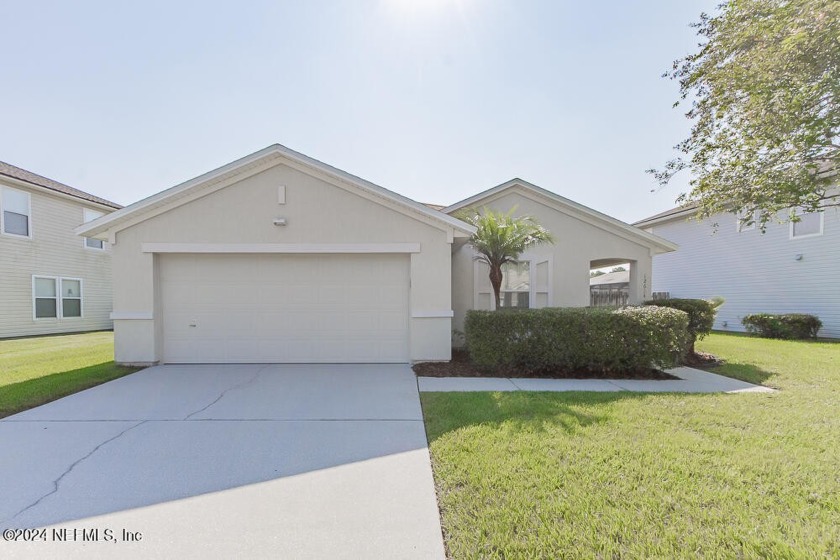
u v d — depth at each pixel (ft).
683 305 30.32
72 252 56.13
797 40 17.01
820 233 44.14
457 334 33.17
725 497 9.57
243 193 26.45
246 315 27.04
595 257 35.88
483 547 7.88
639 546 7.82
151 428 14.99
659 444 12.76
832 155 20.43
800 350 33.53
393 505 9.57
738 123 22.86
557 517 8.82
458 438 13.42
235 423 15.52
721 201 25.14
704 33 24.32
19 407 17.37
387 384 21.67
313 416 16.34
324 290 27.22
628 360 23.50
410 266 27.07
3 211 47.42
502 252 28.43
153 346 26.20
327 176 26.45
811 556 7.52
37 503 9.77
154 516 9.20
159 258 26.71
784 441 13.10
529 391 19.95
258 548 8.01
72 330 56.03
